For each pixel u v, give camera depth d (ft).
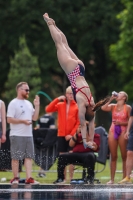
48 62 245.04
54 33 84.23
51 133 101.76
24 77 218.38
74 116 94.58
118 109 92.89
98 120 257.34
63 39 85.10
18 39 248.52
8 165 100.73
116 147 92.58
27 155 90.12
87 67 263.29
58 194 70.90
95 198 66.44
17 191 74.79
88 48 249.75
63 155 90.12
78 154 89.45
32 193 72.08
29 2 247.70
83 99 80.02
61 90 263.90
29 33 249.55
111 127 93.20
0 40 249.75
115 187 81.66
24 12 249.14
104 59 265.54
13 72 220.23
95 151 90.38
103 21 246.88
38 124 118.93
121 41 232.53
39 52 246.06
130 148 88.74
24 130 89.81
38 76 225.56
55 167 114.21
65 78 258.37
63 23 252.21
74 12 251.60
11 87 220.84
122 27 231.09
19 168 98.07
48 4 246.68
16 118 89.92
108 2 248.52
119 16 230.89
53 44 247.09
